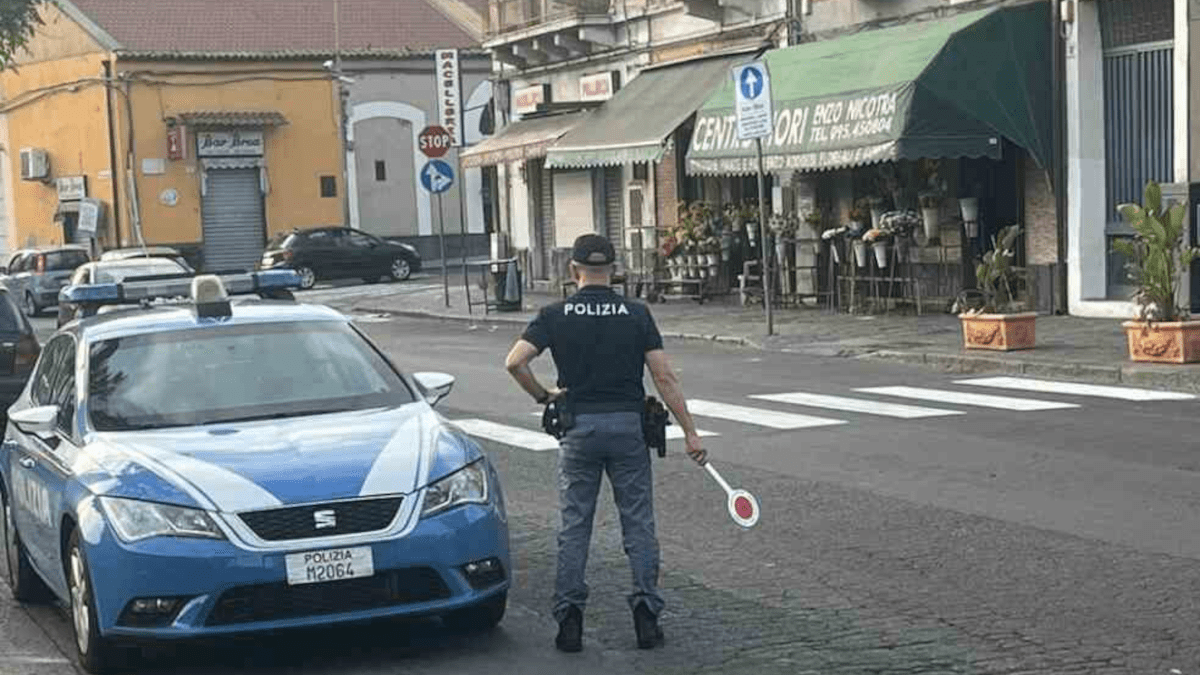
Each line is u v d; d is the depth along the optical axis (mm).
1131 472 11492
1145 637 7461
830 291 25578
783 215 27125
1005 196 23281
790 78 24391
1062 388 16141
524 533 10602
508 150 33125
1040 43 22031
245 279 10633
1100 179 21922
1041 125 22016
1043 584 8523
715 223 28766
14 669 7836
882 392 16516
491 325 29203
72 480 7762
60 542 7961
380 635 8070
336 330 9102
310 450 7598
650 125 28078
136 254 36906
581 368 7516
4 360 15953
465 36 54281
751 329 23094
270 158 50969
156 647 7832
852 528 10156
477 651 7727
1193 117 20016
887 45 23016
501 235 37719
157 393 8477
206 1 52094
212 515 7133
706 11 28938
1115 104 21703
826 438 13719
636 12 32031
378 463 7469
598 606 8531
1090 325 20828
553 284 35688
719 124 25484
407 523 7277
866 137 22031
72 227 51875
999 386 16516
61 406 8766
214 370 8641
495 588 7645
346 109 51844
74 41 50594
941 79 21562
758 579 8945
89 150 50469
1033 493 10938
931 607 8172
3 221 56219
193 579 7055
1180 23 20031
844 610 8195
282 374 8656
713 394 16984
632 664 7410
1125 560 8961
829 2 26156
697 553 9664
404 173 53062
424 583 7332
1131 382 16281
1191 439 12742
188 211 49938
